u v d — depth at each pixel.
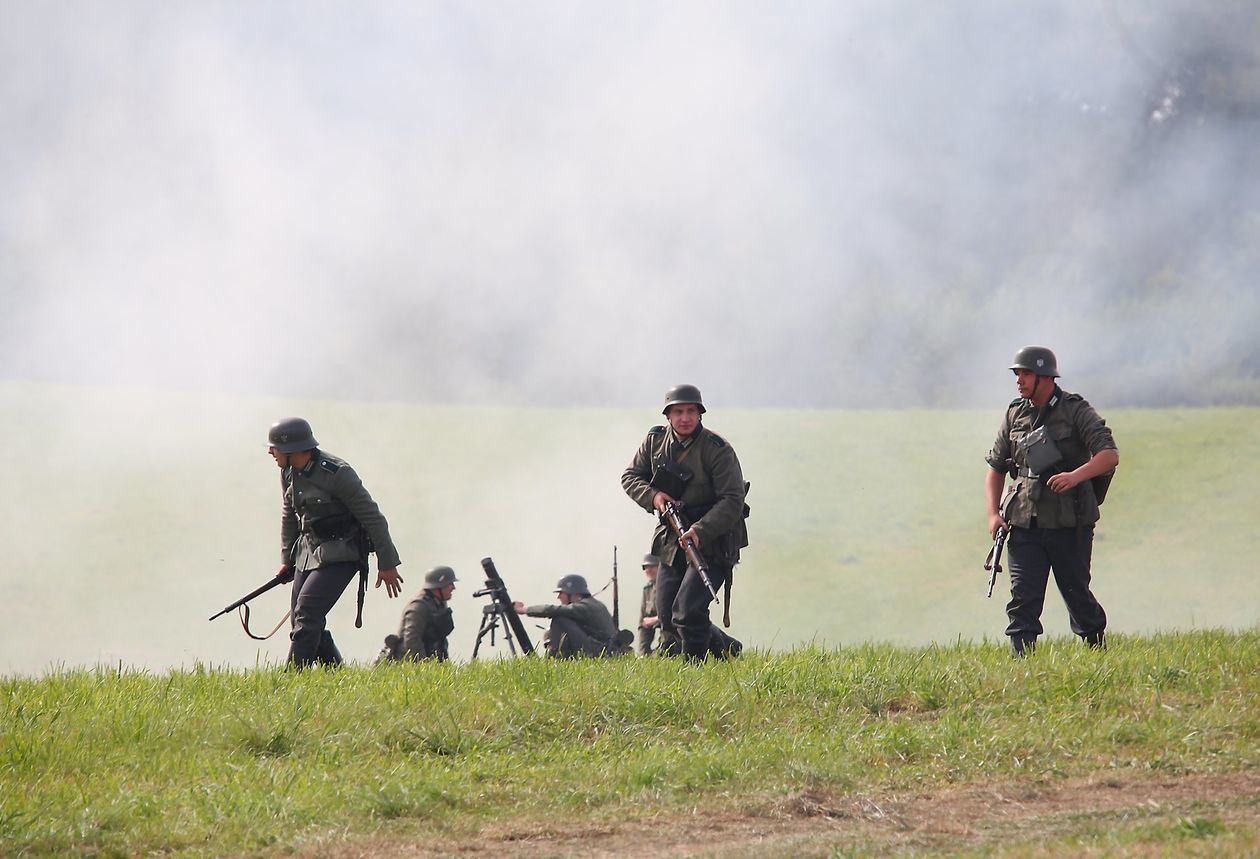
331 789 19.64
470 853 17.52
